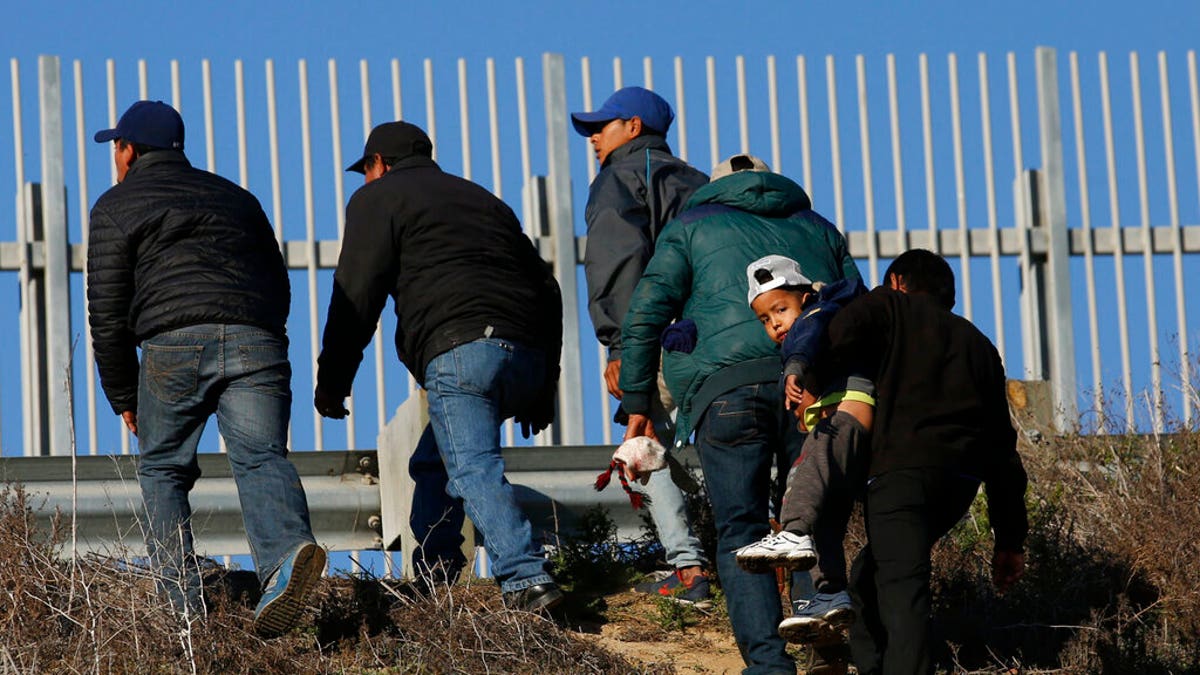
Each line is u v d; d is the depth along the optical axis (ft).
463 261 71.97
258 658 65.77
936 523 63.00
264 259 71.31
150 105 72.38
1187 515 77.56
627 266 77.00
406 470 80.18
